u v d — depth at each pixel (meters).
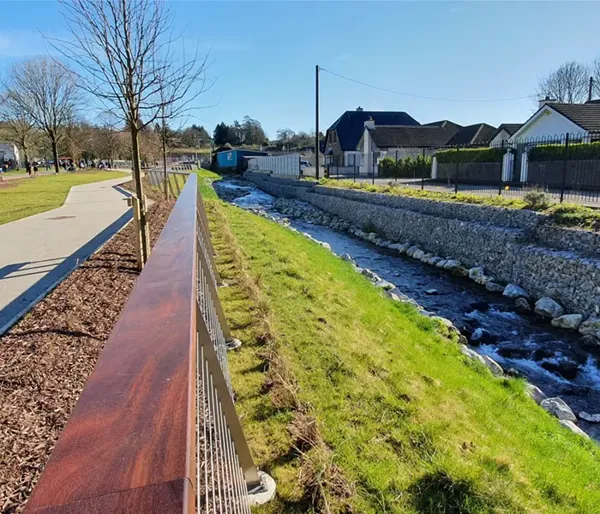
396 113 51.53
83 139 55.44
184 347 1.15
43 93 46.38
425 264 13.62
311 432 2.90
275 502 2.38
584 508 3.04
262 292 5.65
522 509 2.67
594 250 9.04
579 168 17.75
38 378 3.26
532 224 11.11
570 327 8.31
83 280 5.90
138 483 0.71
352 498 2.49
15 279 5.91
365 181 28.16
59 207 14.69
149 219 11.16
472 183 24.27
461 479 2.72
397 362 4.65
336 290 6.89
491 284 10.83
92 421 0.86
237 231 10.75
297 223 22.41
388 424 3.30
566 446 4.19
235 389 3.39
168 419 0.87
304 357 4.12
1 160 68.75
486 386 5.11
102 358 1.09
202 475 1.55
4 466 2.34
